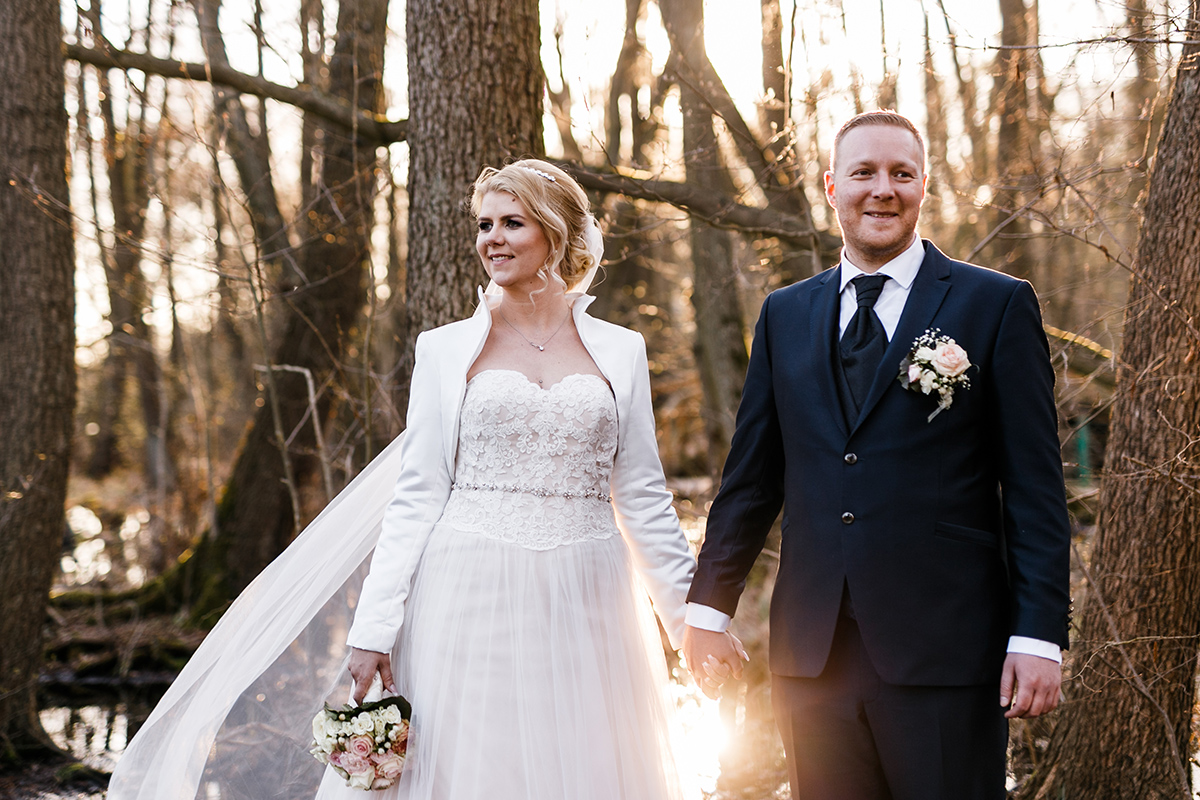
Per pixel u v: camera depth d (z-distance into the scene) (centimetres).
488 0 382
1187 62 300
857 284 220
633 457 253
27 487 450
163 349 1145
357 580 261
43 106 459
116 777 246
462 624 229
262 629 252
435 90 385
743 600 577
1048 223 355
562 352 250
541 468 236
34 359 457
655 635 257
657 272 1081
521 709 225
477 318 248
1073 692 315
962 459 209
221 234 881
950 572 206
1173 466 291
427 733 226
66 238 471
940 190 555
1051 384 208
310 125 717
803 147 524
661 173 504
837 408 216
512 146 387
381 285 946
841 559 211
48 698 575
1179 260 300
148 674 616
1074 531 389
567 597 232
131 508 1177
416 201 392
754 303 930
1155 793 296
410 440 242
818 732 215
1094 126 410
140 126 753
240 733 251
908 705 204
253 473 718
